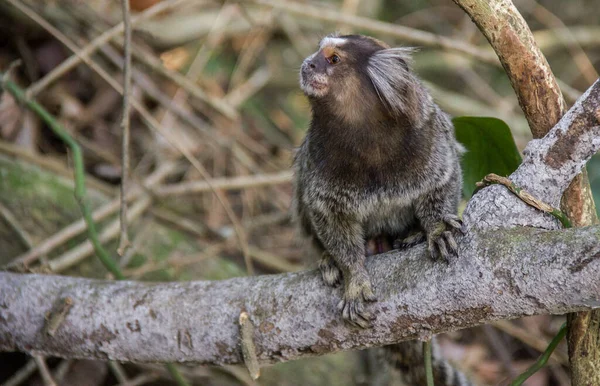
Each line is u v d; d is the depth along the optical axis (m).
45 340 7.37
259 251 12.36
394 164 7.51
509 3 6.34
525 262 5.76
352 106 7.52
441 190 7.64
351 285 6.68
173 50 14.93
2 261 10.38
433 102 7.98
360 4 17.20
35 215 11.02
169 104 13.17
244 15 13.60
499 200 6.19
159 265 10.49
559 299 5.63
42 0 13.36
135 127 13.66
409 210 7.94
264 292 6.92
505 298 5.86
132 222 11.54
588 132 6.11
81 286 7.45
